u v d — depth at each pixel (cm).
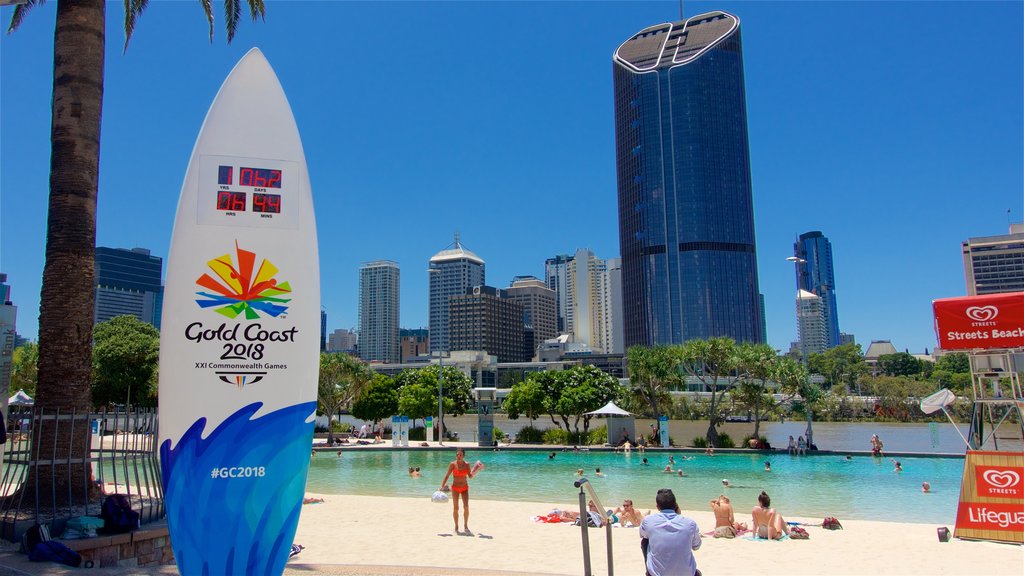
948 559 1279
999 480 1476
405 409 5306
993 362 1611
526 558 1265
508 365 17500
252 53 755
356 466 3653
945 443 5041
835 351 14538
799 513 2145
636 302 19375
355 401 5525
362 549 1341
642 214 19512
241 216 718
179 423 681
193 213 704
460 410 5869
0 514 1057
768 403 4475
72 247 1189
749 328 18388
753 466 3581
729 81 19662
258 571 692
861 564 1243
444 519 1761
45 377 1148
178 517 673
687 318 18375
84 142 1220
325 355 5269
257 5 1702
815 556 1323
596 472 3216
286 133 749
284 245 730
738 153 19388
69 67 1223
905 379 8756
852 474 3216
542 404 4903
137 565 959
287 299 725
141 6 1673
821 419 7994
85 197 1213
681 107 19425
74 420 1129
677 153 19212
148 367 5144
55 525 973
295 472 715
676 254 18788
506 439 4984
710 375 4669
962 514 1498
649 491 2662
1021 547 1396
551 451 4394
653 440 4644
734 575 1158
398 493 2606
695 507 2241
